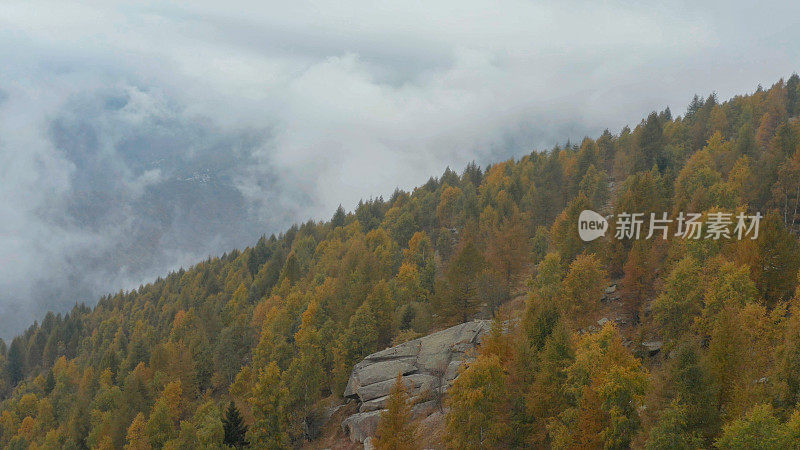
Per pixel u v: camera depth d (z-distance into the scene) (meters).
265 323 92.88
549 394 34.78
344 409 59.88
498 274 71.50
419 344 62.03
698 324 43.78
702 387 28.62
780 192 71.12
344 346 66.50
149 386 77.56
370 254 106.44
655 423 29.98
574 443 31.30
